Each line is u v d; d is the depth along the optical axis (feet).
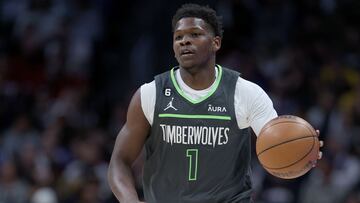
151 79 89.76
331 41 91.40
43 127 83.61
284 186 73.56
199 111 32.96
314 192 72.08
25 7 97.45
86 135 80.28
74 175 74.43
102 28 97.19
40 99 87.51
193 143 32.94
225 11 89.25
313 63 89.10
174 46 33.47
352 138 77.51
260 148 31.73
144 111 33.32
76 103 87.04
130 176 33.40
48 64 93.66
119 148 33.71
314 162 31.83
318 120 78.28
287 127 31.53
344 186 72.33
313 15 92.53
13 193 73.15
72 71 93.56
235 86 33.42
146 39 91.91
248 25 90.22
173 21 33.83
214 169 32.94
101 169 77.00
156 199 33.68
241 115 33.14
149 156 33.86
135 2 96.22
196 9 33.37
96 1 98.27
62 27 94.73
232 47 88.99
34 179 73.72
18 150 79.87
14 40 95.61
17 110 86.28
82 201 72.13
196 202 33.04
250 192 33.76
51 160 76.69
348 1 94.27
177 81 33.55
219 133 32.94
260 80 86.38
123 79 92.84
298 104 82.28
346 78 87.10
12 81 92.79
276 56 89.25
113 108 88.07
